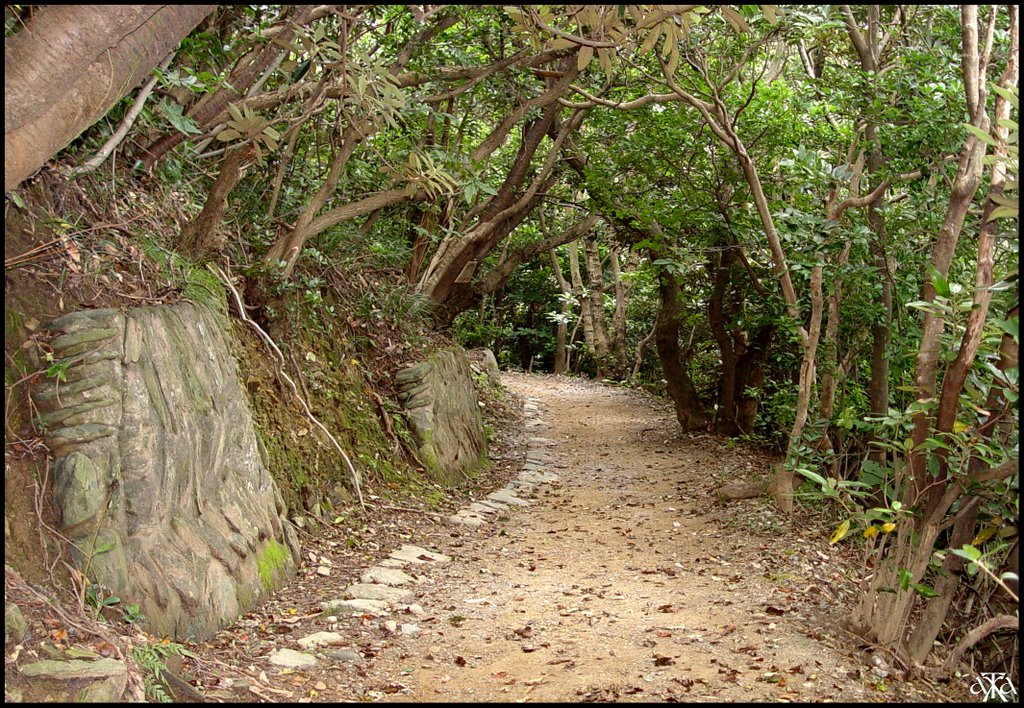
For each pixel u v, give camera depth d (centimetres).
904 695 407
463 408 1116
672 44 432
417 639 468
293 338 775
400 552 659
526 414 1639
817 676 419
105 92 339
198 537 457
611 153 1067
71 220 483
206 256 639
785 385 1055
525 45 890
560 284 2720
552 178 1392
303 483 674
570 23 456
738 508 841
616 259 2402
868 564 644
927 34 773
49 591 359
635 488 1009
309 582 555
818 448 816
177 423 462
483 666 430
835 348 833
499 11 791
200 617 431
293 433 702
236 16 627
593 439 1390
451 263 1216
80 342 415
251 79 651
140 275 500
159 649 370
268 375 702
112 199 531
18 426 396
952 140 680
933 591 427
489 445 1250
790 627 493
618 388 2206
